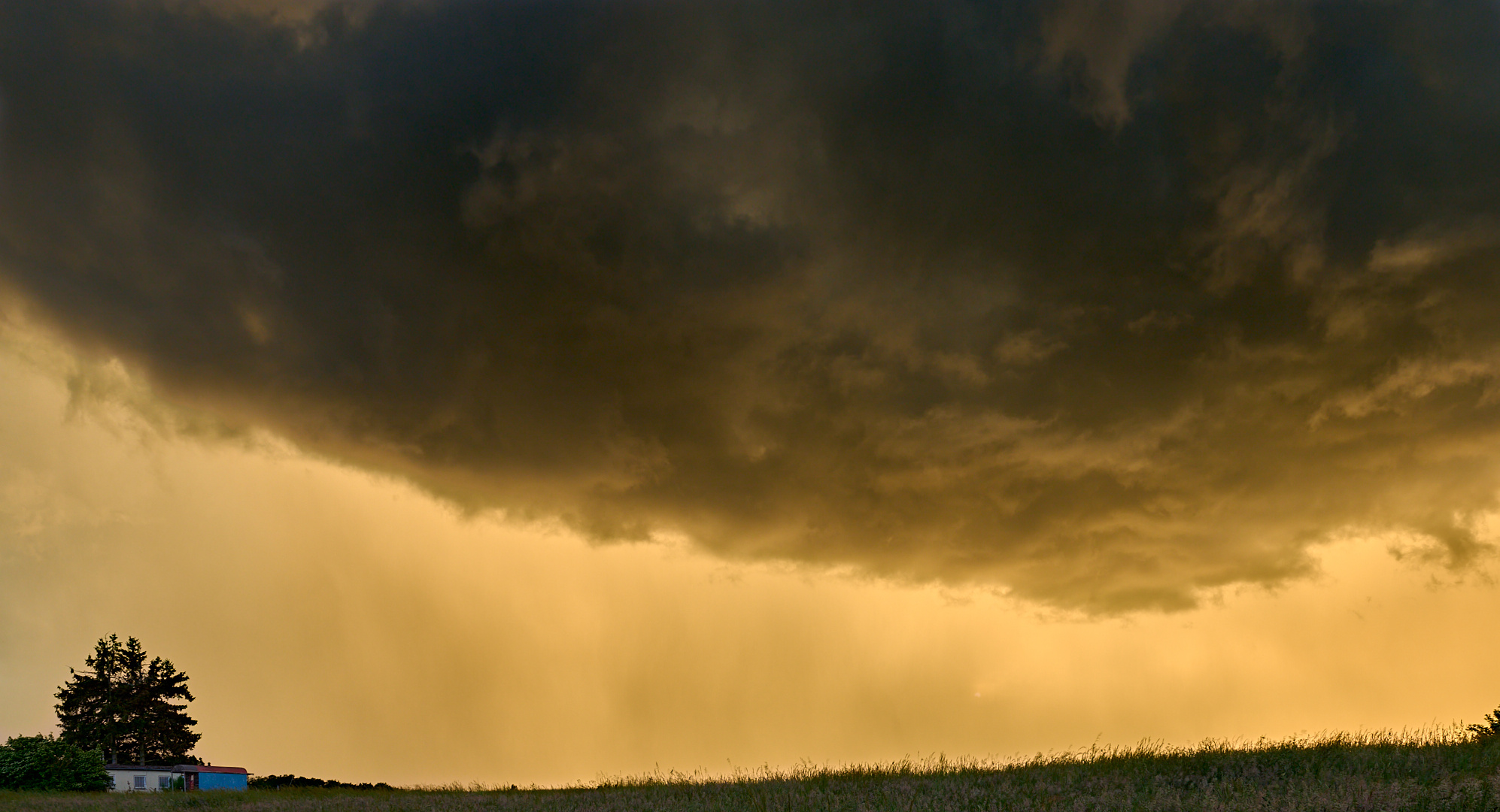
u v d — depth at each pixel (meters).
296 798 22.84
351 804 19.48
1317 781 11.78
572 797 17.69
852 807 12.88
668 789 17.38
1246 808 10.38
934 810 12.25
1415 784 10.80
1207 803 10.65
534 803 17.08
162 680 73.44
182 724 73.31
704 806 14.27
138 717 70.56
